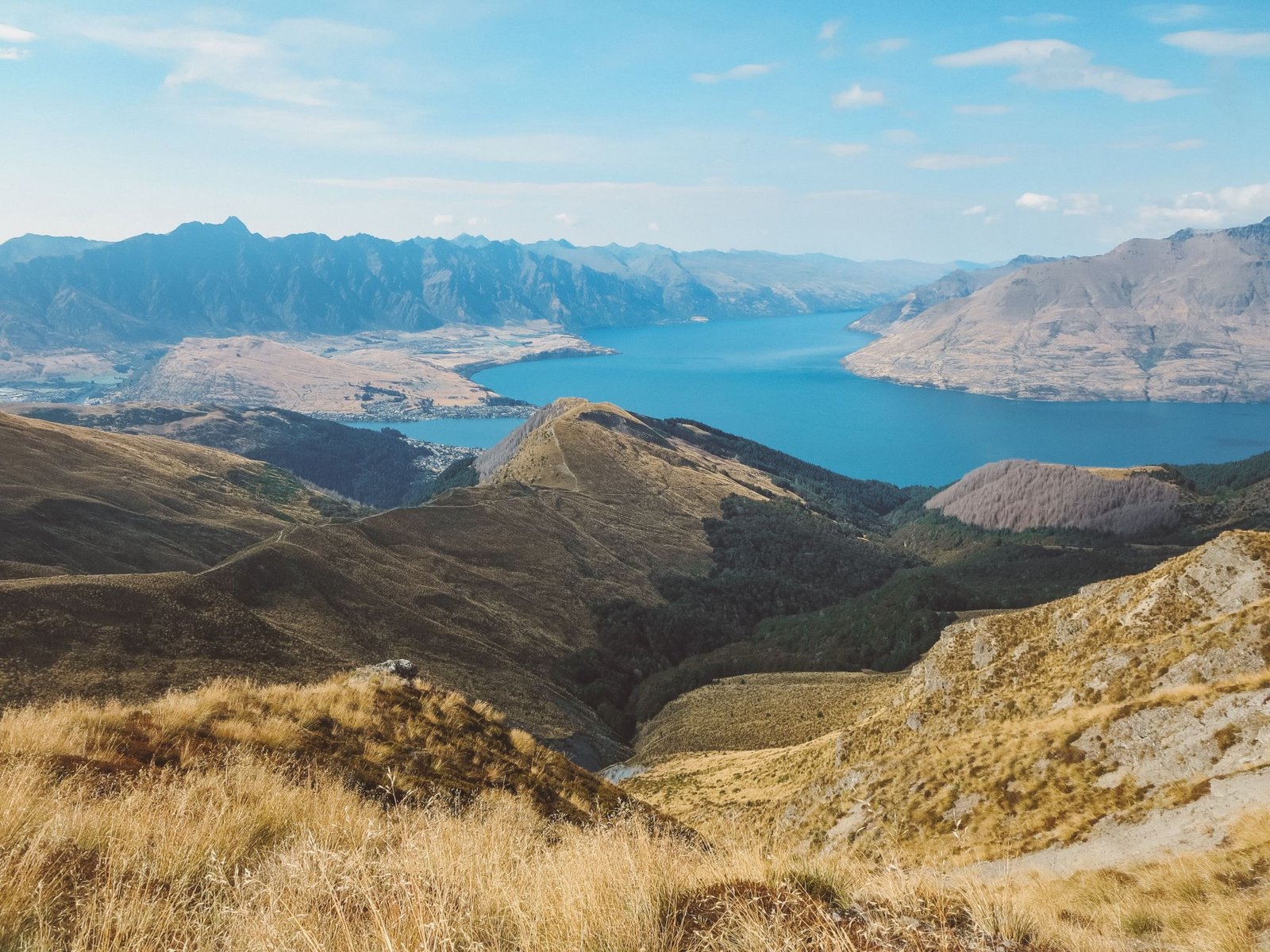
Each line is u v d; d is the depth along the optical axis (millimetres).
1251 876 11156
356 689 17422
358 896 5191
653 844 7367
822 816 34875
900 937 5137
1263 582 38531
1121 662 35938
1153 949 8852
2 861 5445
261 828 7969
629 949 4789
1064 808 23234
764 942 4629
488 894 5664
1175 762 22109
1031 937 5688
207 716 13109
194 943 4891
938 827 26844
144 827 6961
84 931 4711
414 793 12445
